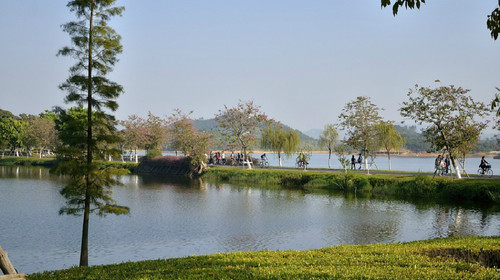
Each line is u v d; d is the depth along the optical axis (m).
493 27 8.72
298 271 9.44
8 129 93.00
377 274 9.03
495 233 19.30
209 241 18.94
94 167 15.69
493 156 140.25
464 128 32.84
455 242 12.63
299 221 23.44
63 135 16.00
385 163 95.25
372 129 43.81
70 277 9.96
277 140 56.97
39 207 28.22
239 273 9.41
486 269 9.41
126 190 38.97
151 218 24.48
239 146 54.94
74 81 15.87
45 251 17.39
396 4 8.20
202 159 55.47
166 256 16.48
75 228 21.73
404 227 21.31
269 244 18.25
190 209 27.80
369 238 19.08
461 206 27.39
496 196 28.05
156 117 68.62
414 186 33.12
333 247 12.82
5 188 39.50
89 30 16.39
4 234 20.31
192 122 61.78
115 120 17.03
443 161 38.62
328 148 53.59
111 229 21.52
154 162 63.81
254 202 30.92
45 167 73.88
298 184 42.53
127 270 10.48
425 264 10.01
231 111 54.06
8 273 9.91
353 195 34.38
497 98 9.46
